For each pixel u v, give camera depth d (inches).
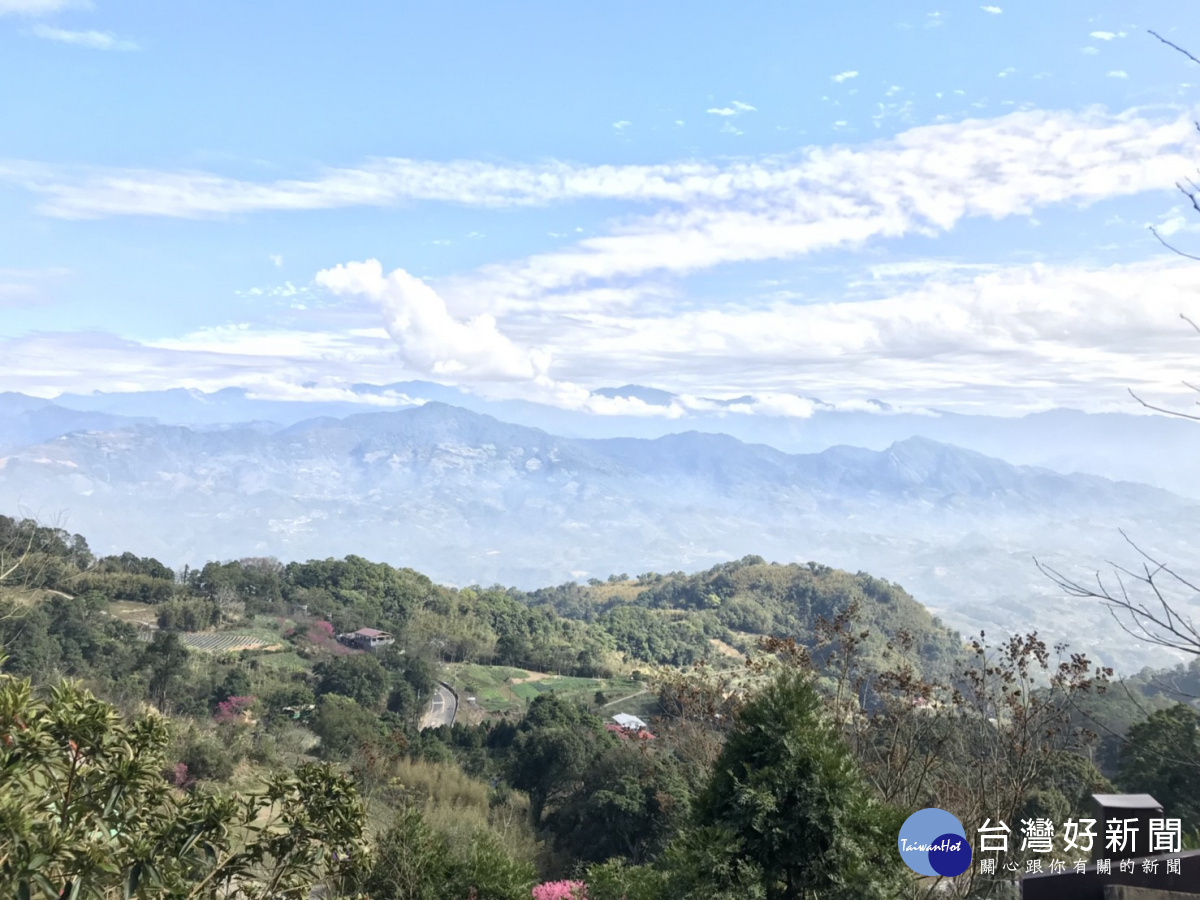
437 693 2770.7
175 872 165.6
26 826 136.1
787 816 245.0
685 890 246.1
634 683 2999.5
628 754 1008.2
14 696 150.3
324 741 1503.4
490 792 1284.4
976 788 302.4
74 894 142.9
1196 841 235.6
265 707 1940.2
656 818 872.3
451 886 339.3
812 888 242.8
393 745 1248.8
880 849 243.3
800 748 250.2
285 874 194.2
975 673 328.5
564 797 1222.3
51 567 2241.6
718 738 412.5
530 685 2970.0
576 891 438.0
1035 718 301.1
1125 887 179.2
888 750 326.3
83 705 163.3
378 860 331.9
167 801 186.5
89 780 158.6
